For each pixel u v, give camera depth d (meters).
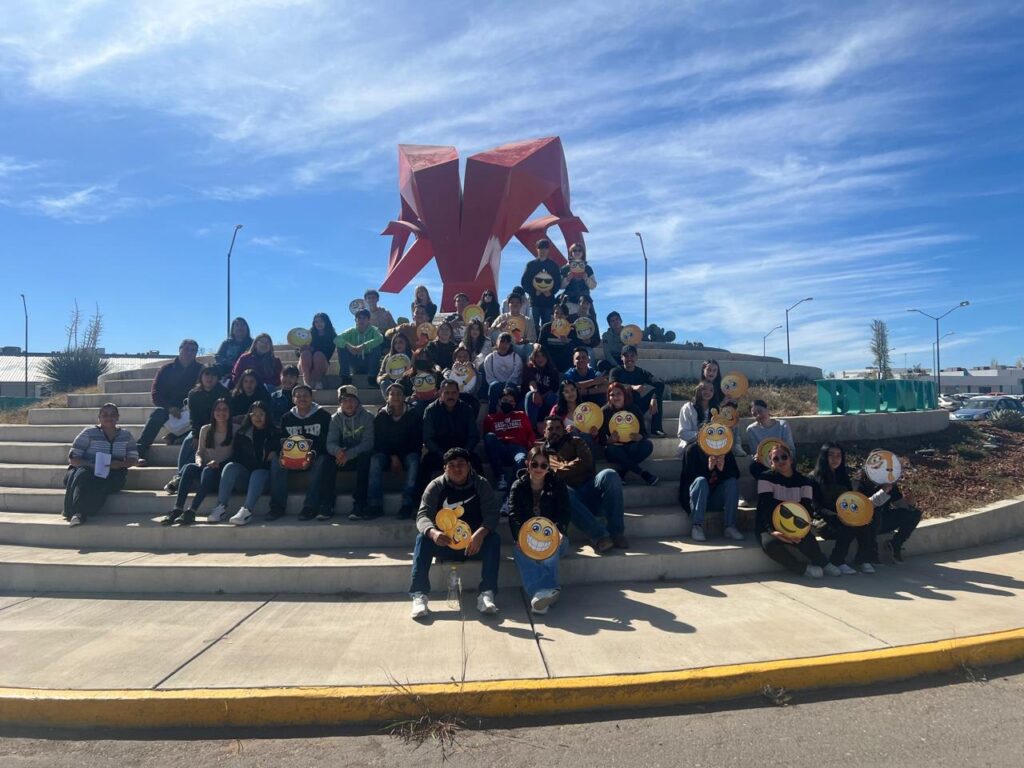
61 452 8.48
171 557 6.15
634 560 6.09
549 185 17.30
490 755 3.50
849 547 6.56
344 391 6.92
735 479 6.86
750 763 3.39
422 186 16.38
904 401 10.58
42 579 5.86
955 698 4.09
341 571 5.76
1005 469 8.91
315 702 3.82
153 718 3.80
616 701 3.96
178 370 8.55
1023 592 5.73
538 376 8.61
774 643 4.61
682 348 14.21
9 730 3.79
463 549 5.52
